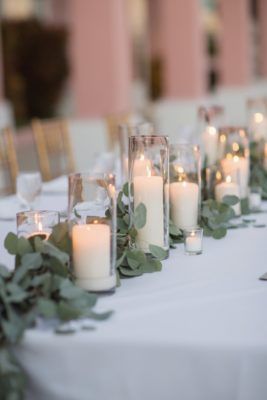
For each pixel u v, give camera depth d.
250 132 3.57
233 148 2.75
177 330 1.53
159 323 1.58
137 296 1.76
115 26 7.34
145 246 2.05
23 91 11.38
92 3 7.27
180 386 1.48
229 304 1.70
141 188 2.02
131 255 1.93
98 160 3.78
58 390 1.50
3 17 11.26
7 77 11.12
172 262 2.07
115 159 3.89
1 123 7.23
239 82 12.21
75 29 7.34
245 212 2.72
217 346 1.46
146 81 15.12
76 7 7.30
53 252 1.67
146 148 2.02
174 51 9.52
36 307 1.54
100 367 1.49
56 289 1.60
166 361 1.48
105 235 1.75
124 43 7.66
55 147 4.80
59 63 11.34
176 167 2.34
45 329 1.54
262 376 1.46
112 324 1.57
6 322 1.50
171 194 2.34
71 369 1.49
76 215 1.74
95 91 7.40
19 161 8.41
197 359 1.47
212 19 14.93
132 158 2.04
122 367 1.49
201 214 2.43
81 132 7.48
